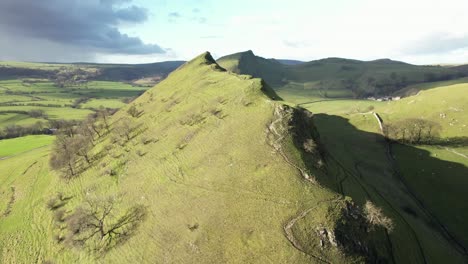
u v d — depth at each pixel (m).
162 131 123.56
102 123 171.25
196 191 78.81
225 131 96.81
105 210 85.12
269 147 81.25
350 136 170.75
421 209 105.94
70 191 113.56
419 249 74.75
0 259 89.44
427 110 189.38
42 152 182.62
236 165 80.19
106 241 78.25
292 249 55.78
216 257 58.75
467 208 107.06
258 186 71.38
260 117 93.75
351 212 64.38
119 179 106.44
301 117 94.31
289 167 74.19
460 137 160.62
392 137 166.50
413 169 134.00
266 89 116.00
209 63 183.62
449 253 82.12
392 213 84.88
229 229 63.41
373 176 114.12
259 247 57.44
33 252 87.62
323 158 87.69
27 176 145.12
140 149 118.62
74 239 83.69
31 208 112.62
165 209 79.00
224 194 72.94
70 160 133.25
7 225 107.12
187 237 66.31
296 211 62.97
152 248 68.94
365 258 57.56
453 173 128.38
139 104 174.12
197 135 104.50
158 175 95.00
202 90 141.00
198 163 89.69
